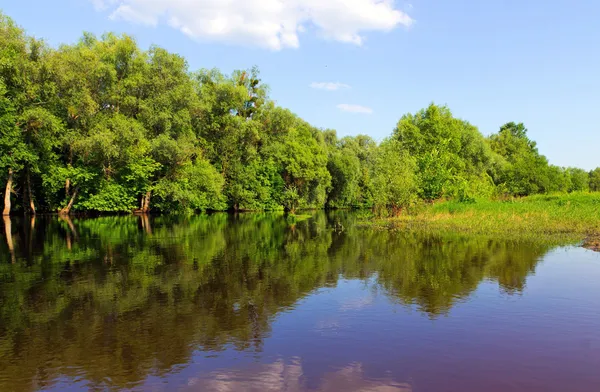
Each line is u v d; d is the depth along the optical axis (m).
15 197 37.31
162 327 8.32
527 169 57.72
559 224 24.03
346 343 7.50
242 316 9.02
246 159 51.94
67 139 33.41
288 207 53.53
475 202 36.34
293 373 6.34
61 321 8.66
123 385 5.98
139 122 37.78
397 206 33.62
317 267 14.19
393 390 5.82
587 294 10.52
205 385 5.97
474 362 6.71
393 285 11.62
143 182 40.00
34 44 31.20
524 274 12.75
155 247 18.59
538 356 6.93
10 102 29.12
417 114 53.91
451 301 10.02
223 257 16.11
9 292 10.82
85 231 24.70
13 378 6.19
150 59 40.59
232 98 49.03
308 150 57.69
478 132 65.88
